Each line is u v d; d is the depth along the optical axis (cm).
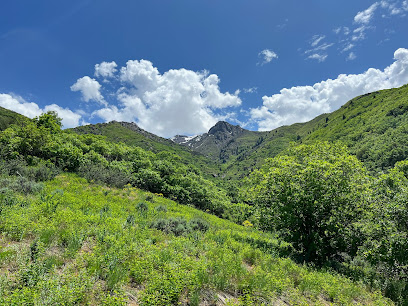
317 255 1238
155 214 1487
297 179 1319
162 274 561
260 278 657
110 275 505
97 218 970
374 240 1069
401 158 7325
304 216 1320
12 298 337
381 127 11819
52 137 3023
